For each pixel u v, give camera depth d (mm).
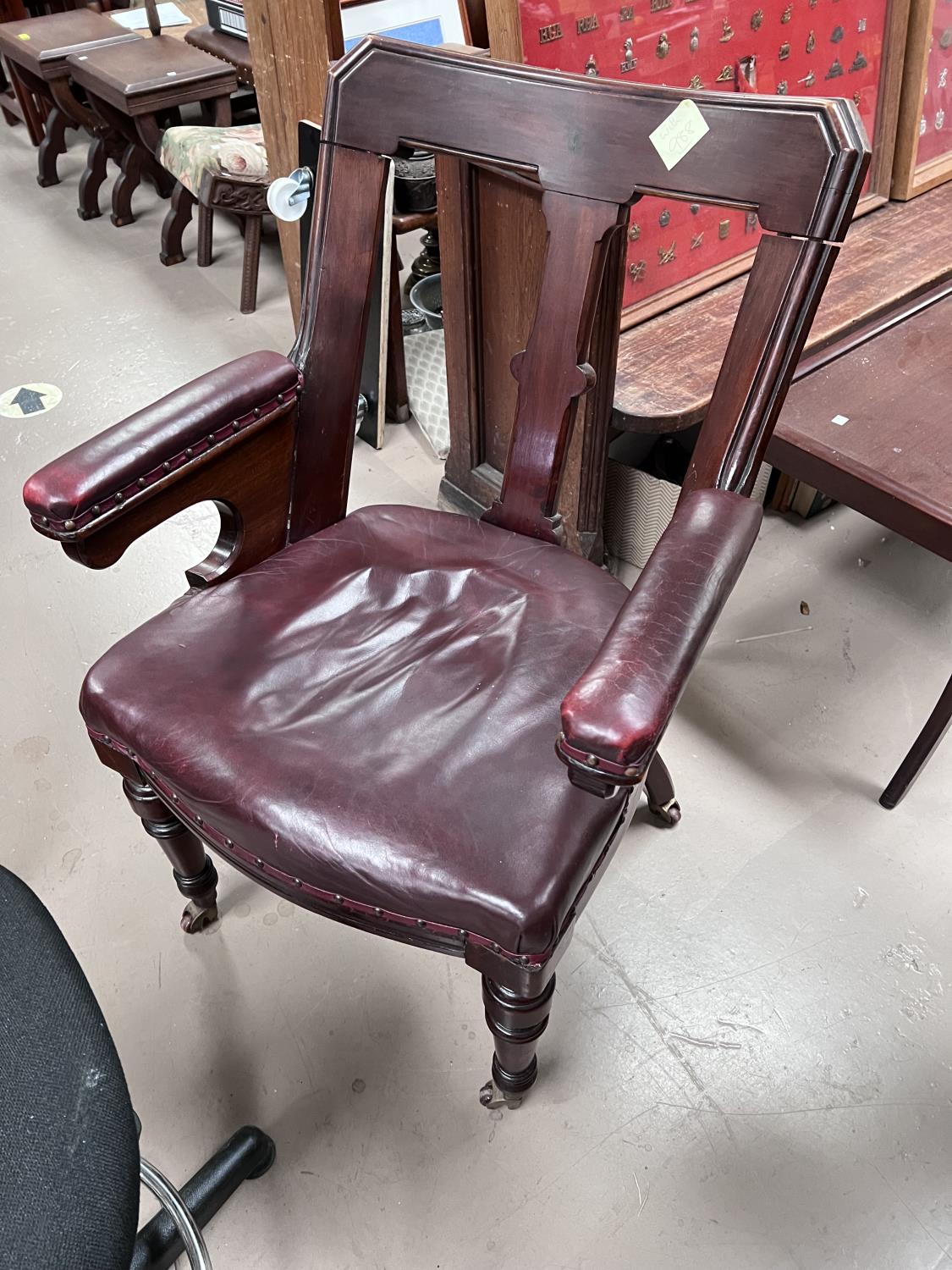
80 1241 470
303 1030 1089
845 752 1347
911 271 1563
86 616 1588
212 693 831
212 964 1146
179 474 846
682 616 653
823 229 769
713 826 1268
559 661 857
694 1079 1037
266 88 1707
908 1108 1011
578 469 1413
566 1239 931
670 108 802
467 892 697
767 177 778
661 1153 984
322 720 816
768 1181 964
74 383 2133
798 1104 1017
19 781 1337
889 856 1228
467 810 736
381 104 907
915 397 1255
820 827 1261
